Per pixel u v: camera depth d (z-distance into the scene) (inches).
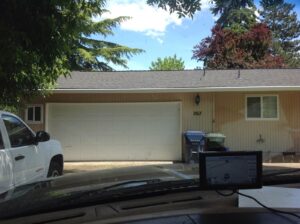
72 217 80.2
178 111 736.3
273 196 83.0
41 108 746.8
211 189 72.9
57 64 411.2
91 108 745.6
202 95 737.6
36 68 403.5
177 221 70.6
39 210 88.3
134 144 740.0
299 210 73.2
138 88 722.8
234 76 769.6
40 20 358.3
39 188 118.3
